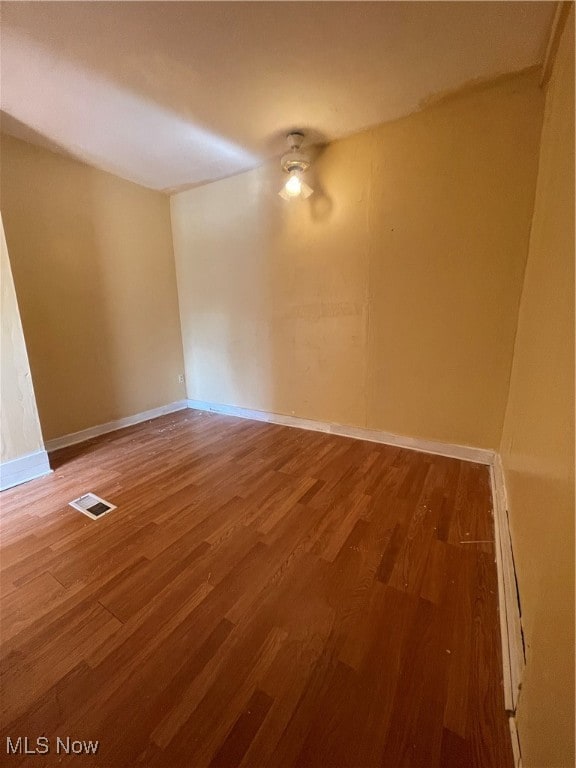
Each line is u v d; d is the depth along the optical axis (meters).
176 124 2.10
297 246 2.65
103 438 2.87
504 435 1.99
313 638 1.10
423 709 0.90
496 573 1.33
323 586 1.30
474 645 1.06
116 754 0.83
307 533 1.60
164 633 1.13
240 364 3.25
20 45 1.47
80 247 2.71
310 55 1.55
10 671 1.02
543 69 1.60
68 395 2.72
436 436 2.34
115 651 1.08
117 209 2.93
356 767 0.80
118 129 2.17
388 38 1.45
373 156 2.19
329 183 2.38
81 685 0.98
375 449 2.46
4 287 2.04
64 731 0.88
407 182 2.11
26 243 2.40
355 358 2.56
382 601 1.23
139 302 3.18
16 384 2.11
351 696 0.94
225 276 3.12
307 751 0.83
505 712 0.89
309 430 2.90
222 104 1.90
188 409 3.68
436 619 1.15
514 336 1.96
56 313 2.61
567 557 0.62
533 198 1.78
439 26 1.39
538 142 1.72
